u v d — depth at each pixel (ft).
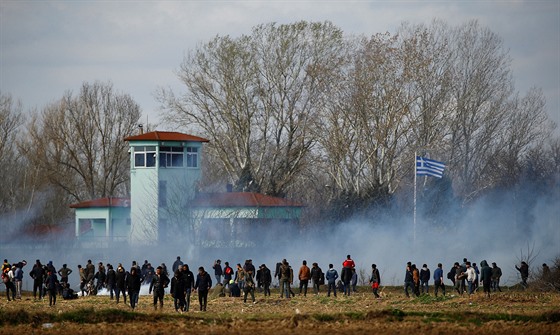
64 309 490.90
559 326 390.21
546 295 563.89
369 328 382.22
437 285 583.17
